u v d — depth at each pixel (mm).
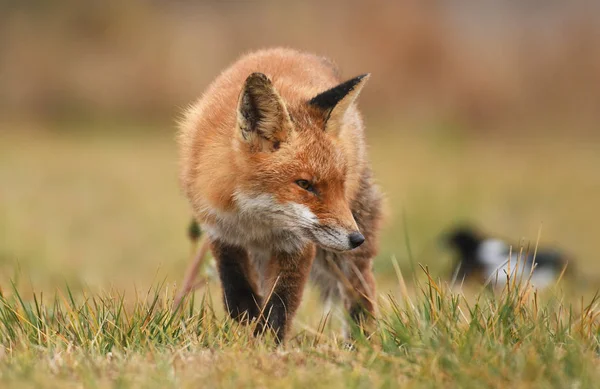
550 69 50062
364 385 7355
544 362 7688
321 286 12711
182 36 50812
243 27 49500
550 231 28031
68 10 52156
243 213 10133
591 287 19031
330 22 49188
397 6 49156
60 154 42188
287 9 49562
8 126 49094
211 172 10164
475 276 20547
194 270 11875
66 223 26984
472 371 7414
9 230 23688
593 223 29797
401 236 24641
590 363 7629
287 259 10531
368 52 48469
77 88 51094
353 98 10352
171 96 49625
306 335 10484
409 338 8398
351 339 10078
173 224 27938
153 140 47219
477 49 49875
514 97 49781
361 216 11820
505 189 34969
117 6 52062
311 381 7430
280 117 9766
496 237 23828
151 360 8211
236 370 7730
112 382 7520
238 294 10625
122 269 20656
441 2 51094
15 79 51250
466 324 9109
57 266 19562
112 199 32219
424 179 35062
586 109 49750
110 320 9641
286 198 9844
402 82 48875
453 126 48125
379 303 10625
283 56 11711
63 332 9531
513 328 8867
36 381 7395
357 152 11188
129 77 50438
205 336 9500
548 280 19078
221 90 10945
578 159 43781
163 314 9766
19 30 52156
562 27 50875
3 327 9711
